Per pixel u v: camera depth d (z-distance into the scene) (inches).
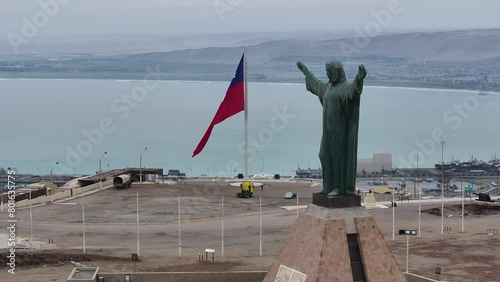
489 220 5610.2
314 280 2148.1
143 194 7106.3
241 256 4261.8
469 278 3764.8
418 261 4143.7
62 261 4003.4
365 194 6747.1
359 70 2103.8
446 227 5260.8
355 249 2236.7
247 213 6013.8
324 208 2246.6
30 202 5767.7
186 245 4638.3
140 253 4338.1
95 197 6884.8
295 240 2295.8
